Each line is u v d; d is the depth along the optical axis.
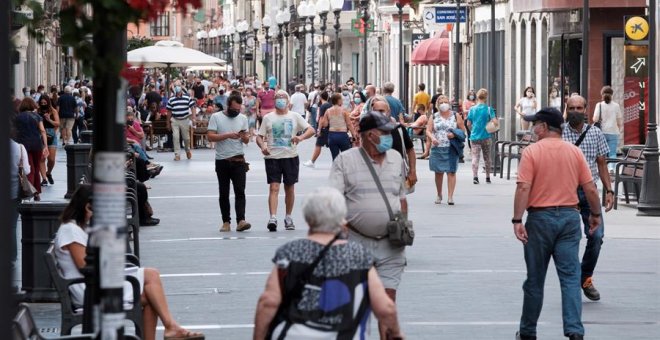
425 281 31.11
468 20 106.19
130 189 33.66
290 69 198.12
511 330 25.14
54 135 62.00
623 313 27.05
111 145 12.89
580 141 28.53
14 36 14.17
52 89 91.50
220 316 26.73
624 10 75.69
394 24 136.12
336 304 14.52
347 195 21.42
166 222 44.56
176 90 95.94
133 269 20.94
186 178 64.25
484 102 60.00
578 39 78.88
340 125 58.41
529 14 89.69
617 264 34.03
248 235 40.56
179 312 27.25
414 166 28.81
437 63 107.69
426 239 39.12
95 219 12.92
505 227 42.31
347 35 155.62
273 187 41.50
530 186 23.09
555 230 23.02
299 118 41.50
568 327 22.89
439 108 49.78
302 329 14.52
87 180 38.59
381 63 147.25
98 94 12.94
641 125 66.38
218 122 41.34
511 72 94.50
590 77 76.31
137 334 20.38
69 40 12.47
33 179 53.00
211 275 32.34
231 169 41.50
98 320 13.28
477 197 53.06
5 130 10.60
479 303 28.11
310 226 14.86
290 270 14.60
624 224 43.28
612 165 59.88
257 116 108.12
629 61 66.12
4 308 10.51
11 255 10.63
